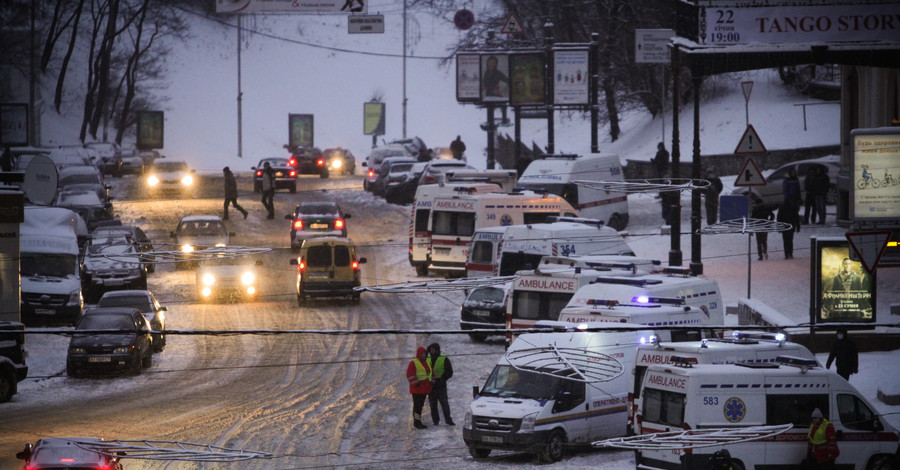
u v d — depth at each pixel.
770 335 59.88
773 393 54.16
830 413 55.25
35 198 101.69
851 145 90.81
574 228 103.50
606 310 67.56
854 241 60.22
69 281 113.56
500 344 98.75
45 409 75.38
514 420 59.06
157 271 149.38
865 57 95.88
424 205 133.75
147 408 75.06
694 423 52.78
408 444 63.97
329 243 119.50
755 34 96.69
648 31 162.50
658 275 80.94
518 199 124.75
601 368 62.22
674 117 100.56
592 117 182.62
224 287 122.50
